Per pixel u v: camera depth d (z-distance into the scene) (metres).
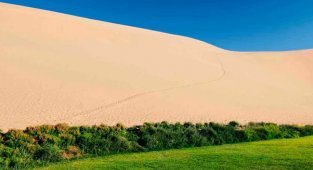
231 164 11.11
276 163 11.10
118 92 28.88
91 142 13.85
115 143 14.07
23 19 45.44
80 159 12.74
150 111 24.91
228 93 33.97
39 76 29.05
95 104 25.25
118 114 23.53
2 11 46.50
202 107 27.58
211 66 44.81
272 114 27.77
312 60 56.00
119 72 34.62
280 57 56.09
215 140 15.85
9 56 32.41
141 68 37.50
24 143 12.99
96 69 34.12
